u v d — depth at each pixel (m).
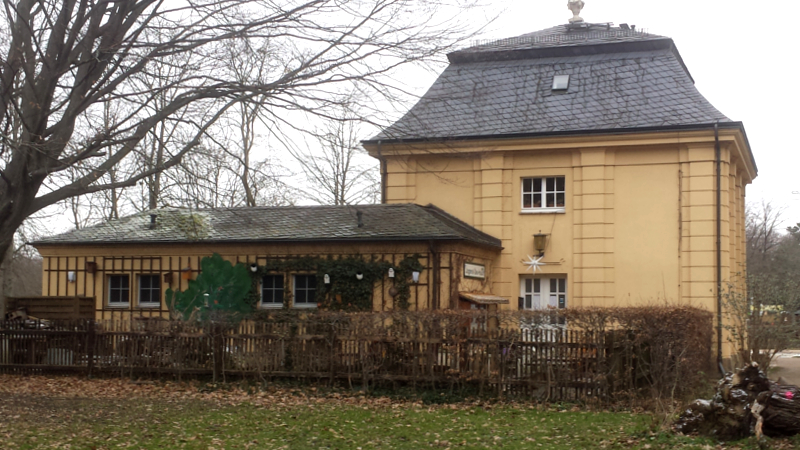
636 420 11.75
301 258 18.98
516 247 21.59
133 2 14.19
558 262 21.20
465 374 14.21
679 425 10.45
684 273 20.12
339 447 9.95
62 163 13.05
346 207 20.27
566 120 21.31
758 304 15.91
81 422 11.62
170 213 21.56
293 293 19.20
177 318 17.00
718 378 16.98
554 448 9.72
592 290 20.77
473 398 14.08
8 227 13.29
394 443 10.20
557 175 21.38
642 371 13.27
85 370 17.08
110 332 16.92
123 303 20.55
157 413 12.55
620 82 21.98
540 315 13.91
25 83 13.65
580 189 21.11
